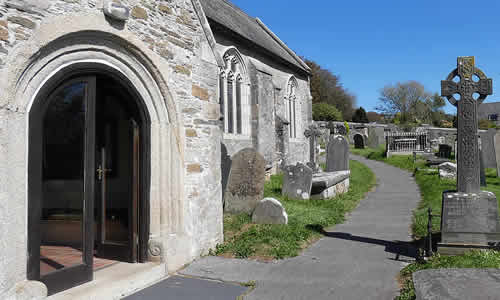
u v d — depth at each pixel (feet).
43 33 12.34
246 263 18.78
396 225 27.30
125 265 17.17
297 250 20.85
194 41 19.60
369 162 87.56
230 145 48.83
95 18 14.10
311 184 35.63
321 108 176.45
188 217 18.78
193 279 16.84
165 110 17.87
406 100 188.24
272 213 25.39
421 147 93.04
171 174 18.03
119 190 19.01
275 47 73.05
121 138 19.51
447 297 12.92
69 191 15.33
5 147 11.48
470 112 18.12
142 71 16.74
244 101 53.62
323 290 15.28
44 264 14.23
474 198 17.93
